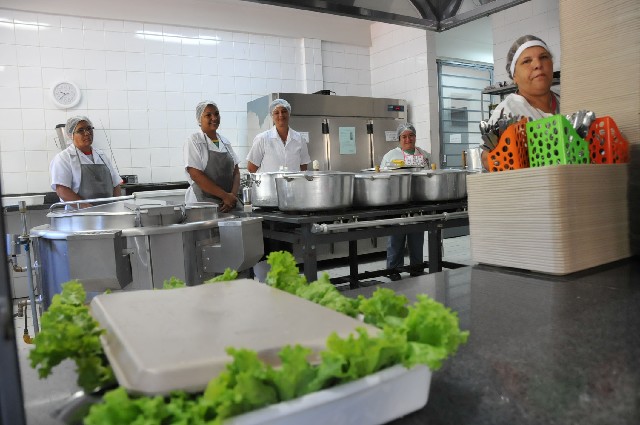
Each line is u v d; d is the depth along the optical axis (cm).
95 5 436
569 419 48
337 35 559
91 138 330
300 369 42
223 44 500
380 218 264
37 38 421
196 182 328
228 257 206
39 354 49
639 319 76
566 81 137
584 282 100
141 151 467
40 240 209
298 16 530
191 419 38
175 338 50
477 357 64
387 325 54
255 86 519
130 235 193
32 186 424
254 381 40
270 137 393
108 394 38
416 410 50
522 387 55
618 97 125
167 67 475
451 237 612
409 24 164
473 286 103
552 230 107
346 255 490
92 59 442
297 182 235
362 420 45
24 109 419
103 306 63
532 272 112
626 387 54
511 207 115
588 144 116
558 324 76
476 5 162
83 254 182
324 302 67
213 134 346
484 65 675
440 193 279
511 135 116
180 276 204
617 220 118
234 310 60
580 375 57
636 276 104
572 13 134
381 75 579
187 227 204
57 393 55
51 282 209
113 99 453
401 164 307
